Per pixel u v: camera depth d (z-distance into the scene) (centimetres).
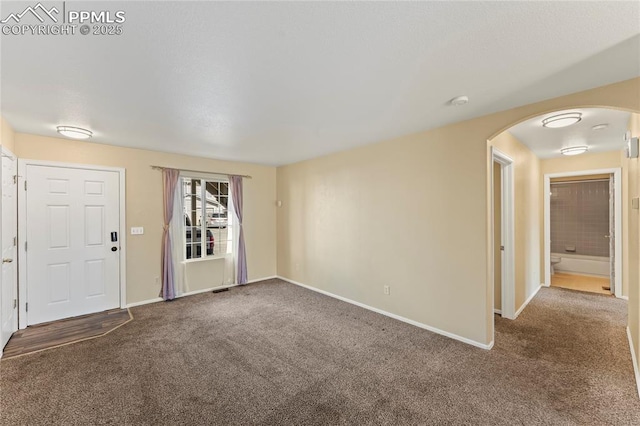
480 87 212
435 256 312
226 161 504
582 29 143
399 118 279
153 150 421
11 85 203
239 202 516
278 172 571
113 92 216
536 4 125
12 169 312
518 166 372
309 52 164
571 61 174
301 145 391
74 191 363
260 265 552
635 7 126
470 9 128
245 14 130
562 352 267
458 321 293
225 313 374
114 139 355
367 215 390
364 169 393
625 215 430
